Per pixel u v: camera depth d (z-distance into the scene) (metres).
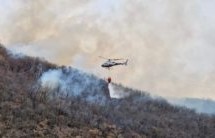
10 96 57.97
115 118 69.31
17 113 52.94
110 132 59.00
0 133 46.12
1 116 50.53
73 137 52.81
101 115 67.62
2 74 71.06
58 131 52.50
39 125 52.12
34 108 56.91
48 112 56.78
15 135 47.03
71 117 58.50
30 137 48.22
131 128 67.12
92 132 55.97
